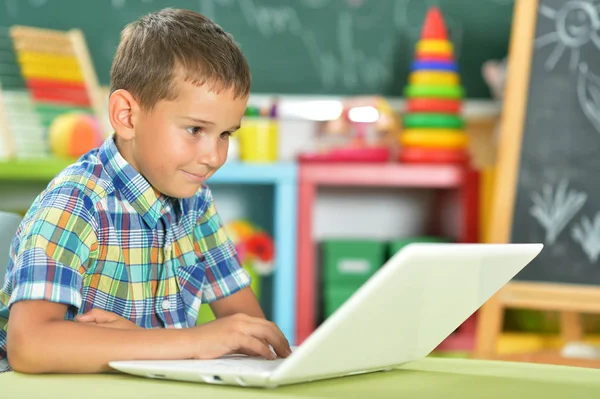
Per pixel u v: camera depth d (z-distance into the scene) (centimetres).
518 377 80
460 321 86
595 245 264
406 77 305
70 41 280
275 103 280
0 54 285
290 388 71
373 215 316
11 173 251
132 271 108
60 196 99
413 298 72
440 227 309
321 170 270
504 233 267
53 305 89
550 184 268
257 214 310
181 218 115
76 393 67
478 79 306
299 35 302
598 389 74
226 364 79
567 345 267
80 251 97
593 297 260
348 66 304
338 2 303
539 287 262
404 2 304
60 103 279
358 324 69
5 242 118
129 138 103
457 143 280
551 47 271
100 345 82
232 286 123
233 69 100
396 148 300
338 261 279
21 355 82
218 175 263
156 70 99
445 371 84
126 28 108
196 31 101
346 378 78
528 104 271
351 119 279
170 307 112
